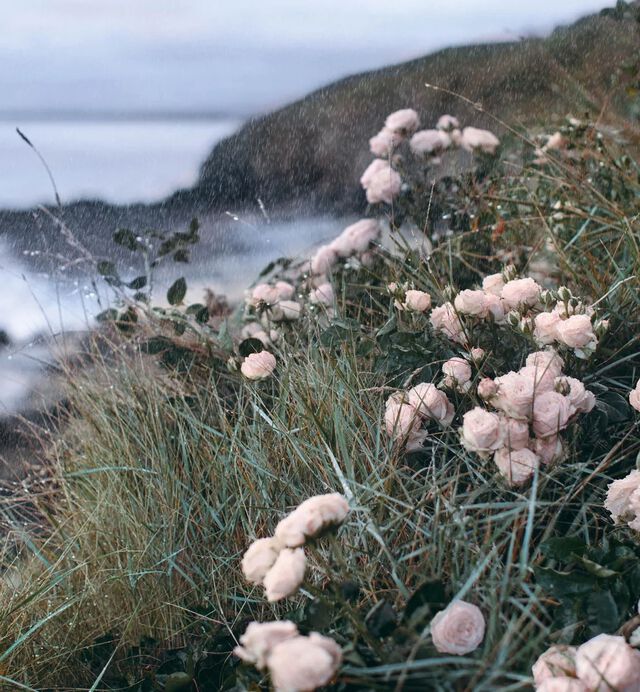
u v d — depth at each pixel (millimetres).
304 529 1330
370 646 1370
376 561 1699
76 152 5180
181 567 2102
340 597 1404
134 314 2893
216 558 2004
